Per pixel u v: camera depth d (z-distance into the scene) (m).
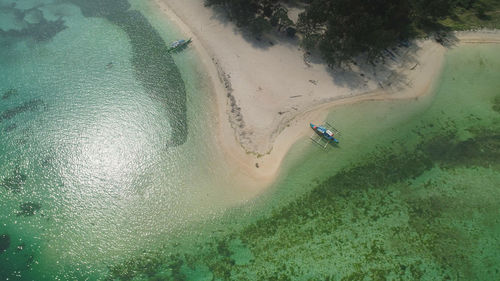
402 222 43.56
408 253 41.09
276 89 57.97
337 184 47.31
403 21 60.81
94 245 44.41
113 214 47.03
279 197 46.59
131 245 44.16
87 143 54.75
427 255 40.91
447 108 55.16
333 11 60.12
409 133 52.53
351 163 49.41
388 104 56.06
